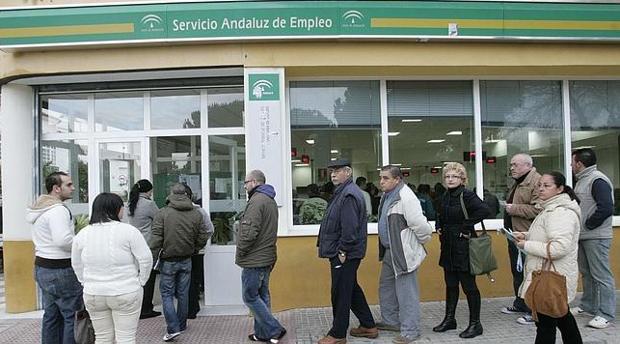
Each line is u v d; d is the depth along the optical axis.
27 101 6.89
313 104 6.86
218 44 6.29
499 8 6.31
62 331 4.49
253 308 5.08
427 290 6.61
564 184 4.11
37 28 6.09
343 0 6.16
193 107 7.02
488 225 6.76
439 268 6.62
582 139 7.18
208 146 6.97
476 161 6.97
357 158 6.88
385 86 6.92
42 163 7.04
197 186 6.99
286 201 6.60
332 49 6.35
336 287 4.93
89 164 7.03
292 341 5.20
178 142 7.04
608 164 7.23
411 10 6.21
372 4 6.17
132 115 7.06
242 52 6.30
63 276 4.29
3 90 6.79
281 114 6.31
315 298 6.43
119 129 7.05
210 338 5.43
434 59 6.45
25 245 6.74
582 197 5.34
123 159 7.05
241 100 6.95
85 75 6.49
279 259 6.39
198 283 6.44
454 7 6.27
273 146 6.28
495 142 7.05
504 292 6.68
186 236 5.39
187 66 6.30
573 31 6.41
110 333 3.91
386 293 5.45
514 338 5.02
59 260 4.29
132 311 3.84
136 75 6.58
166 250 5.32
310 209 6.78
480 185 6.95
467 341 4.96
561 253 3.88
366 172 6.87
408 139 6.95
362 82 6.93
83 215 6.36
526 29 6.37
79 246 3.82
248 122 6.27
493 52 6.52
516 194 5.48
